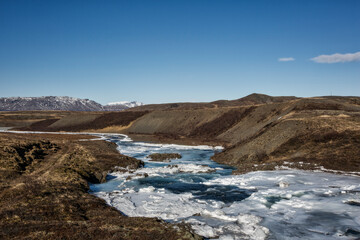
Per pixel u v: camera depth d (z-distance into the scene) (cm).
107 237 1666
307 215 2170
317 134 4628
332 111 5778
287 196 2650
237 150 5322
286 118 5788
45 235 1650
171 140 9138
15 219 1919
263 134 5416
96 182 3556
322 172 3619
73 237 1642
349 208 2277
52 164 4012
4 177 3152
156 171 4247
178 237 1689
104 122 14550
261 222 2053
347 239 1752
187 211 2347
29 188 2623
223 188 3130
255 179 3450
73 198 2495
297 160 4156
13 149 4169
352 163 3694
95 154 5166
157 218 2109
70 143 6525
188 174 4034
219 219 2144
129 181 3597
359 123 4678
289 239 1773
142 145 8256
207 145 7775
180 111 12444
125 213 2302
